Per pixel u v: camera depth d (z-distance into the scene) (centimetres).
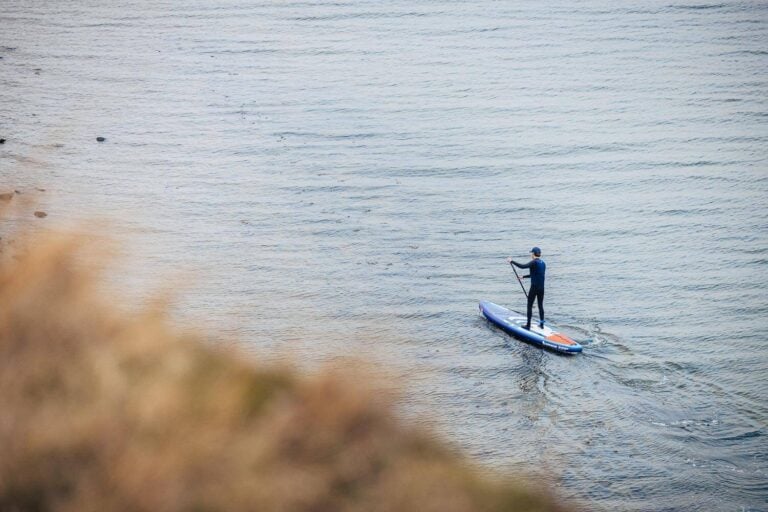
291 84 8806
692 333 4247
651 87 8794
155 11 11750
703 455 3017
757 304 4622
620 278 4959
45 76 8675
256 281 4669
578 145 7319
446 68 9419
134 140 7075
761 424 3284
